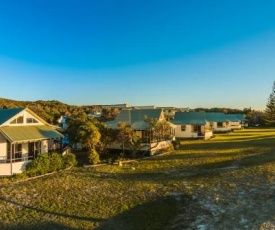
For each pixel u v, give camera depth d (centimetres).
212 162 3136
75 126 3328
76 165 3116
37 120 3369
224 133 7656
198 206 1733
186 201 1834
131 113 4638
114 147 3906
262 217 1505
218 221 1498
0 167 2550
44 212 1712
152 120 4009
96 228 1485
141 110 4656
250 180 2211
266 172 2414
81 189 2169
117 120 4606
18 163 2617
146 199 1900
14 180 2441
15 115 2992
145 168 2956
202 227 1438
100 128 3575
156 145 3900
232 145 4672
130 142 3597
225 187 2073
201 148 4406
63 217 1634
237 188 2030
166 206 1770
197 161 3231
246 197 1834
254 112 12731
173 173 2661
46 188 2206
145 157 3650
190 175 2533
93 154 3184
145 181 2373
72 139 3309
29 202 1889
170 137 4438
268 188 1978
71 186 2255
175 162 3228
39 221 1579
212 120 8125
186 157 3553
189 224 1488
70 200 1916
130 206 1786
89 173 2730
